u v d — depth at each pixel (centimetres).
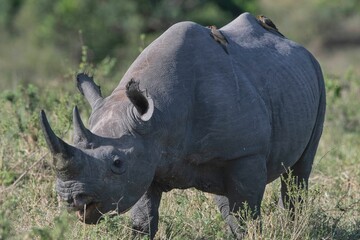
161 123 2477
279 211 2820
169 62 2570
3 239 2281
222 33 2777
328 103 4609
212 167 2658
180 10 10044
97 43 9719
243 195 2667
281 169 2881
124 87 2517
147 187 2452
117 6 9862
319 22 12800
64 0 10044
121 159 2364
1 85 6419
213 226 2758
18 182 3081
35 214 2777
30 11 10525
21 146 3334
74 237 2561
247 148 2639
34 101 3650
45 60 9431
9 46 10106
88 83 2542
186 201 2908
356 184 3359
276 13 12938
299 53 3016
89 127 2459
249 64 2769
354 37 12594
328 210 2877
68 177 2300
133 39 9575
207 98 2591
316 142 3106
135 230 2647
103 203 2353
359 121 4634
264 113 2689
